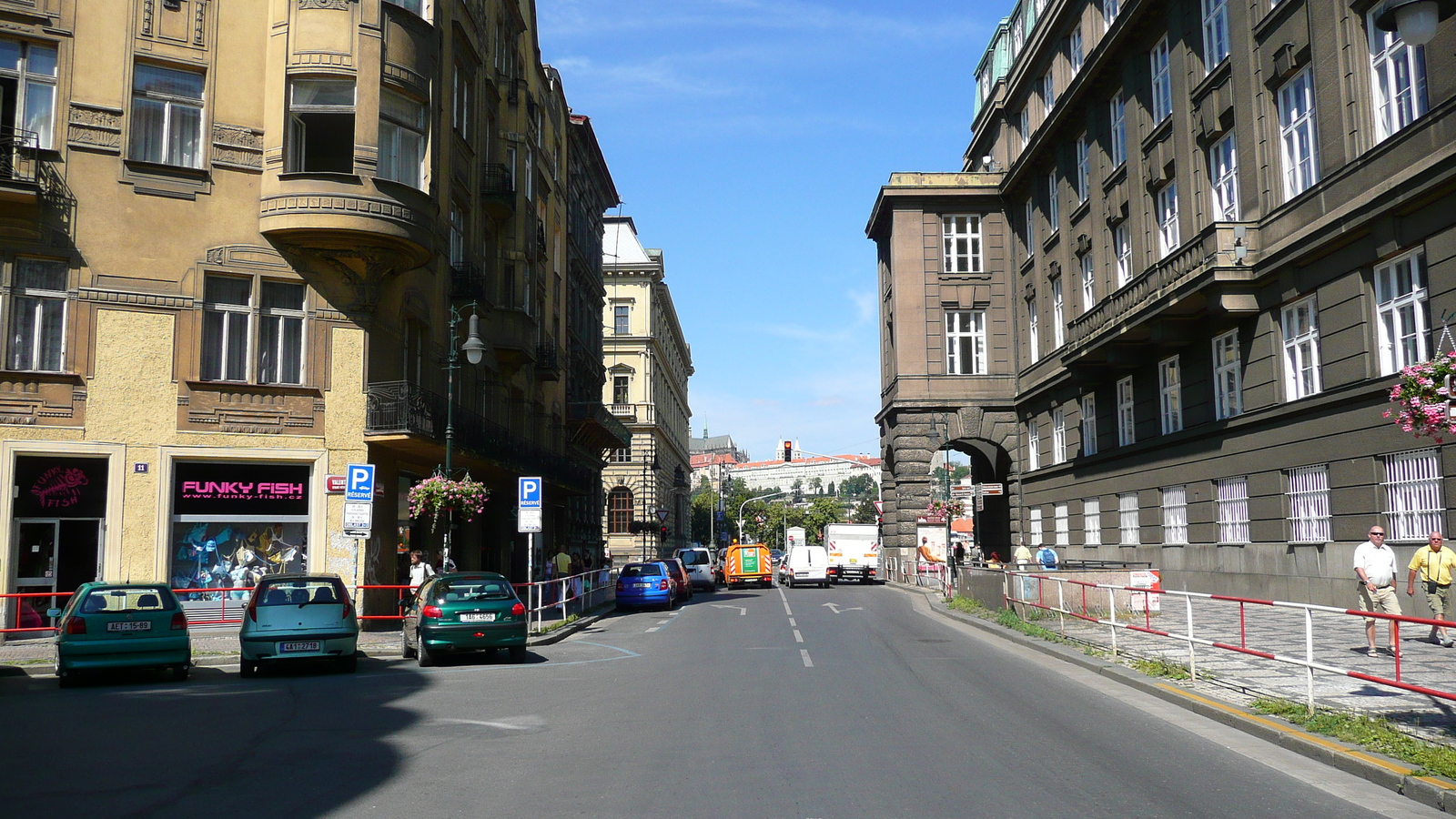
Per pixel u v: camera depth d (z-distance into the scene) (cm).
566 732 1005
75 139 2152
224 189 2258
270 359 2281
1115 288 3266
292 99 2295
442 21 2730
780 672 1466
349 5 2319
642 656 1783
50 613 2031
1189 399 2727
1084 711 1108
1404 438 1859
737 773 804
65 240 2123
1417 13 838
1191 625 1270
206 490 2212
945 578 3291
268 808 709
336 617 1605
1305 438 2173
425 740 967
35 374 2078
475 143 3122
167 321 2191
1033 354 4291
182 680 1539
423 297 2653
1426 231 1783
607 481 7706
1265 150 2303
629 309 8019
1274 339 2286
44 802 729
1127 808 690
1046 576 2012
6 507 2041
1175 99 2747
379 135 2339
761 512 13988
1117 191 3195
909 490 4566
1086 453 3612
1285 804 704
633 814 683
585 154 5378
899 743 918
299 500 2284
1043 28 3869
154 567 2136
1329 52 2050
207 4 2286
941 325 4622
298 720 1099
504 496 3428
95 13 2189
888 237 5072
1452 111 1703
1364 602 1525
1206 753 884
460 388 2977
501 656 1806
